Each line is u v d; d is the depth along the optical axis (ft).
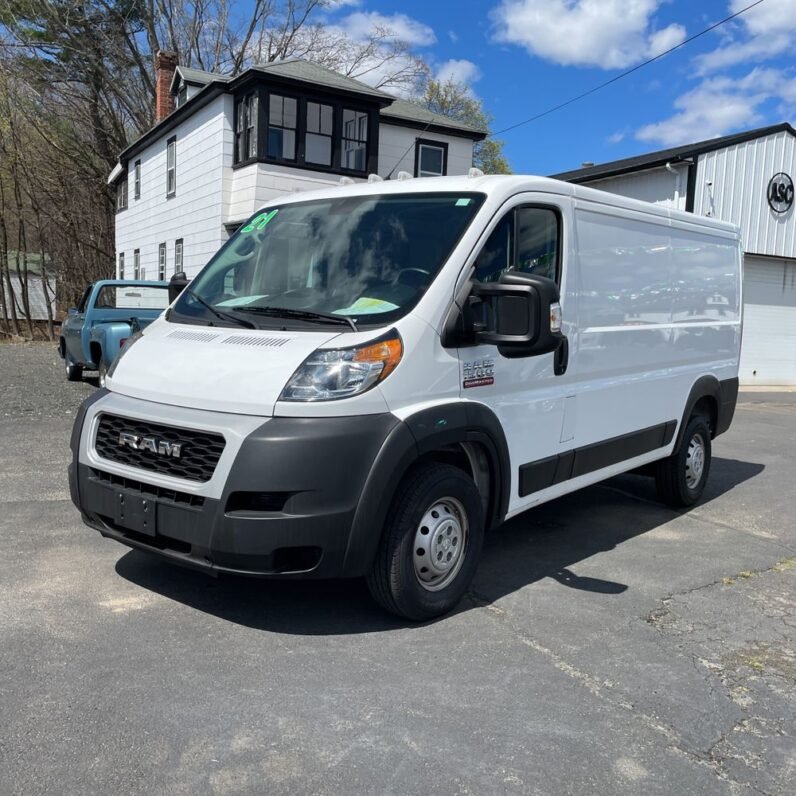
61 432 28.73
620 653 12.55
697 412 22.56
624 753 9.71
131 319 34.96
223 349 12.78
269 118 59.21
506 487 14.52
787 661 12.57
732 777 9.34
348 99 61.62
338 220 14.97
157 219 77.05
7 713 9.88
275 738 9.63
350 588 14.65
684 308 20.71
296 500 11.37
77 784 8.59
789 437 36.86
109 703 10.23
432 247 13.56
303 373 11.73
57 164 100.73
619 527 20.16
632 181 58.85
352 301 13.25
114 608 13.24
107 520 13.26
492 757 9.48
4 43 95.04
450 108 142.92
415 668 11.64
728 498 23.94
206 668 11.30
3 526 17.44
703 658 12.53
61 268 107.96
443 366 12.91
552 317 13.30
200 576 14.83
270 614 13.32
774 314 64.23
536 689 11.20
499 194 14.15
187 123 68.18
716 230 22.52
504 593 14.99
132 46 104.17
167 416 12.24
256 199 58.49
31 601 13.37
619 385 17.90
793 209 61.11
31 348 78.79
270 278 14.88
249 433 11.44
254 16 112.57
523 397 14.80
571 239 15.93
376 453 11.75
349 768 9.11
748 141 57.21
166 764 9.01
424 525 12.94
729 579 16.42
